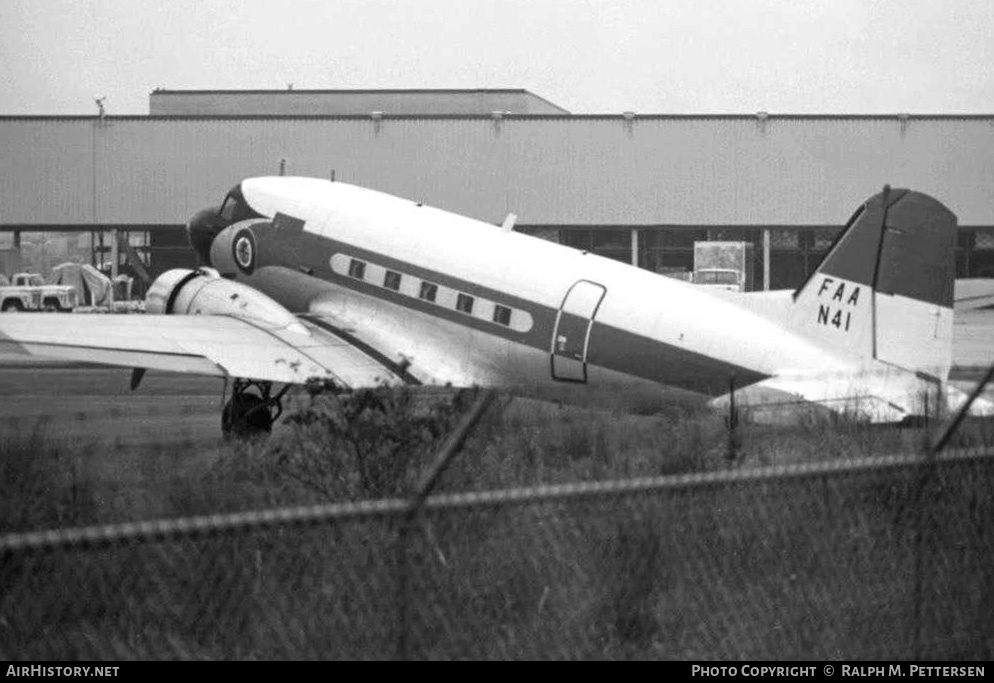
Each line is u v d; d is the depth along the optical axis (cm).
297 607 1952
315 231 5884
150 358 4944
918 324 4297
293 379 4975
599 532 2084
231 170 17875
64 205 18038
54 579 1966
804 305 4516
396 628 1731
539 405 3747
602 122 17688
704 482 1889
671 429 3466
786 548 2205
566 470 3181
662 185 17688
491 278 5203
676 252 18075
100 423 5250
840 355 4412
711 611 2134
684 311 4681
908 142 17700
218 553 2000
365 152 17825
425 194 17775
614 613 2058
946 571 2289
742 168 17700
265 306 5488
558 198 17725
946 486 2302
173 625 1983
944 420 3712
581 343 4897
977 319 15512
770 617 2158
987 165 17700
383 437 3141
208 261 6556
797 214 17712
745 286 16575
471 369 5266
